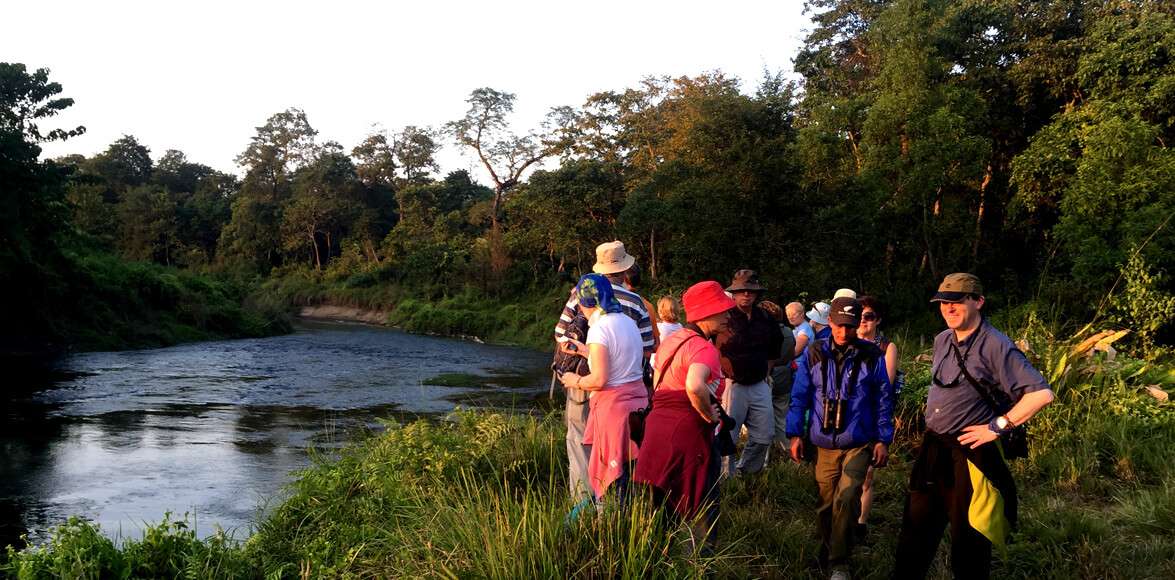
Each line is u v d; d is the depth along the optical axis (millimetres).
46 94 27562
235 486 8234
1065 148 20141
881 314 5195
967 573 3645
